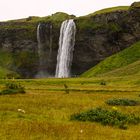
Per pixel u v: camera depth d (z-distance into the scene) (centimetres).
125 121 3041
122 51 19950
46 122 2841
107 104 4534
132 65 16038
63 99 4994
